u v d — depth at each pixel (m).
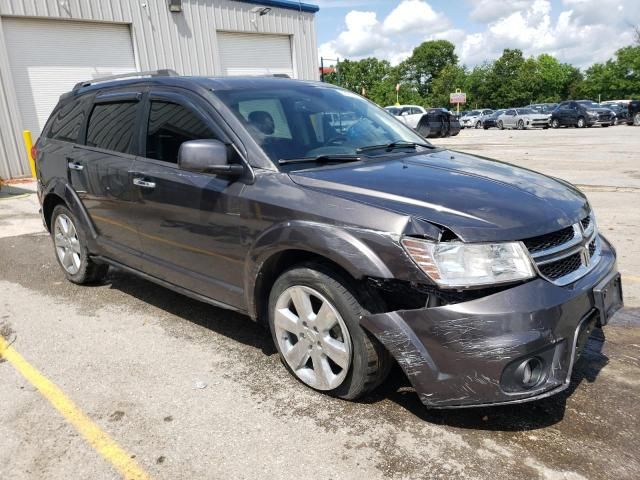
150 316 4.36
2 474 2.53
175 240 3.75
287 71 19.77
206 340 3.89
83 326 4.19
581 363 3.40
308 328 3.05
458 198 2.79
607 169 11.88
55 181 4.94
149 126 3.99
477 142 22.05
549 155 15.29
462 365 2.50
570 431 2.72
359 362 2.83
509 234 2.58
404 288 2.67
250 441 2.72
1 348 3.85
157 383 3.31
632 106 30.83
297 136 3.54
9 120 13.23
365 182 2.97
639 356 3.48
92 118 4.67
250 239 3.18
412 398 3.06
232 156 3.36
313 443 2.70
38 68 13.69
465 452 2.60
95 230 4.64
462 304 2.51
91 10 14.18
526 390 2.52
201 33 16.67
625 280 4.86
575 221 2.88
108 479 2.48
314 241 2.81
